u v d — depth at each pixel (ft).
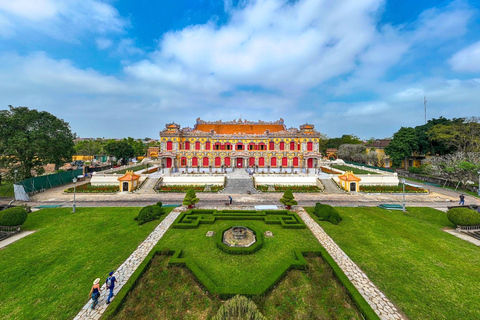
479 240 72.33
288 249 64.90
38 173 150.10
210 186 145.89
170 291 47.11
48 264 57.26
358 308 41.86
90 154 328.70
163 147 211.41
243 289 45.47
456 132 181.06
